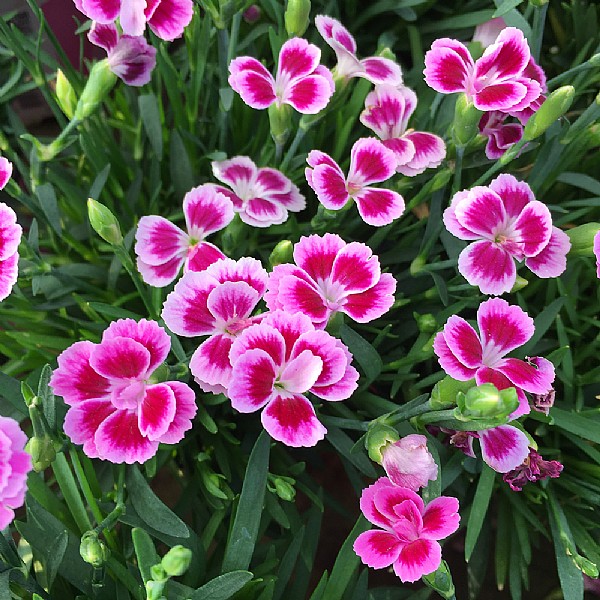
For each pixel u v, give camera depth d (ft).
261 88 0.67
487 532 0.76
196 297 0.56
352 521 0.82
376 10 0.99
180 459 0.77
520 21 0.77
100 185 0.77
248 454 0.75
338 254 0.58
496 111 0.71
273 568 0.69
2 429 0.46
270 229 0.80
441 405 0.57
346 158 0.89
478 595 0.79
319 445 0.81
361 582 0.63
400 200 0.67
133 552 0.64
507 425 0.60
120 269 0.80
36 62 0.76
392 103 0.71
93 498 0.60
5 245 0.55
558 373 0.74
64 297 0.79
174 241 0.63
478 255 0.62
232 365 0.53
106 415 0.54
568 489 0.75
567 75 0.72
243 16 0.92
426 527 0.53
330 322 0.59
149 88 0.90
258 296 0.56
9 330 0.78
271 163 0.84
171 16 0.65
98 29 0.70
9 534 0.55
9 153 0.77
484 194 0.62
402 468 0.55
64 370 0.53
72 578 0.60
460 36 1.03
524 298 0.81
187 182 0.85
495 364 0.58
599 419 0.74
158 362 0.54
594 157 0.87
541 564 0.81
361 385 0.74
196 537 0.63
